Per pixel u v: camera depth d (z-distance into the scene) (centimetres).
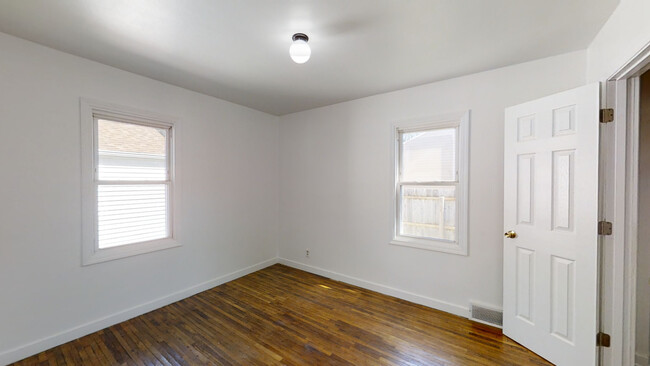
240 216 366
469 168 260
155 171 283
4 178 193
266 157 405
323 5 158
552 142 194
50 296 213
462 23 177
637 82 169
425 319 256
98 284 238
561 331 189
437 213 287
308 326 243
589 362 175
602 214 175
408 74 260
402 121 300
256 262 391
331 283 346
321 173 373
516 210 220
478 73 255
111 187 251
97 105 235
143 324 246
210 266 329
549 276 196
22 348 199
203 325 245
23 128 200
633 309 171
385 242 315
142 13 166
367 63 237
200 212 317
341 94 319
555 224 193
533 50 212
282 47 209
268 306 281
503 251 234
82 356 202
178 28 182
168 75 263
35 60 204
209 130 326
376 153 321
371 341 221
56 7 159
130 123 263
